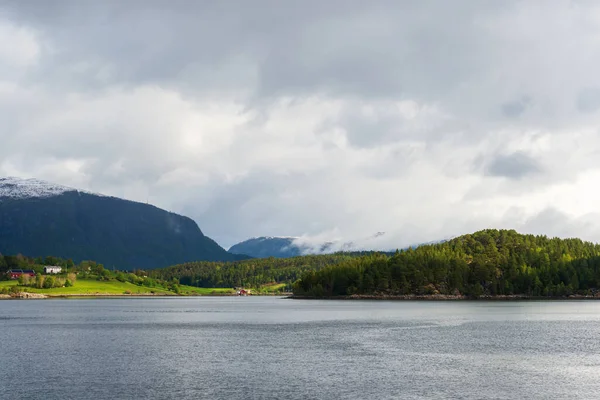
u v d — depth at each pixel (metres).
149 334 141.75
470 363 91.44
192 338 131.00
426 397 68.25
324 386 74.12
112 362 94.06
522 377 79.69
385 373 82.81
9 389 73.12
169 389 72.81
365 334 137.62
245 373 83.38
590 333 138.12
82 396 69.38
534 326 158.75
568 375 81.25
